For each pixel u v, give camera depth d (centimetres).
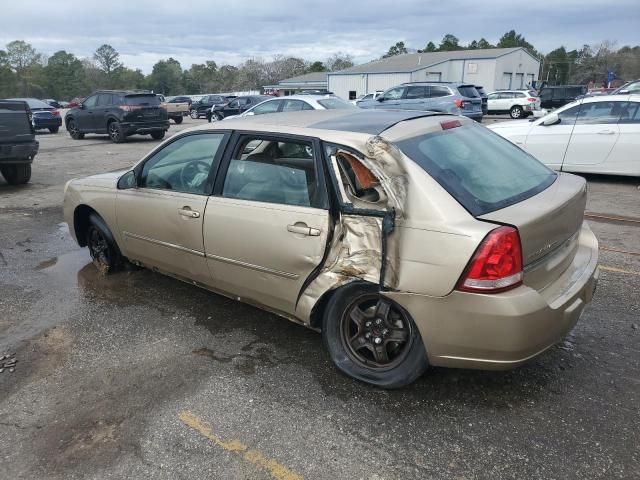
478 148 329
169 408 298
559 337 278
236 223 343
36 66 9738
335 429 276
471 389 306
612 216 689
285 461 255
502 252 250
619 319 388
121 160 1353
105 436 277
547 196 297
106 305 437
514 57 5028
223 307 427
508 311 251
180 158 393
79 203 484
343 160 302
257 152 343
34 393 317
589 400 294
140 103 1809
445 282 259
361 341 314
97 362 349
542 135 951
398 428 276
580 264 318
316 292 310
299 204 316
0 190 966
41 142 1888
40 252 586
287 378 323
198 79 11156
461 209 265
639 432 267
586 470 244
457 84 1955
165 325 398
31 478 250
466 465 249
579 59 9000
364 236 289
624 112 883
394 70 4619
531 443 262
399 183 275
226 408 296
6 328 402
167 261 416
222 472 250
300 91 5472
